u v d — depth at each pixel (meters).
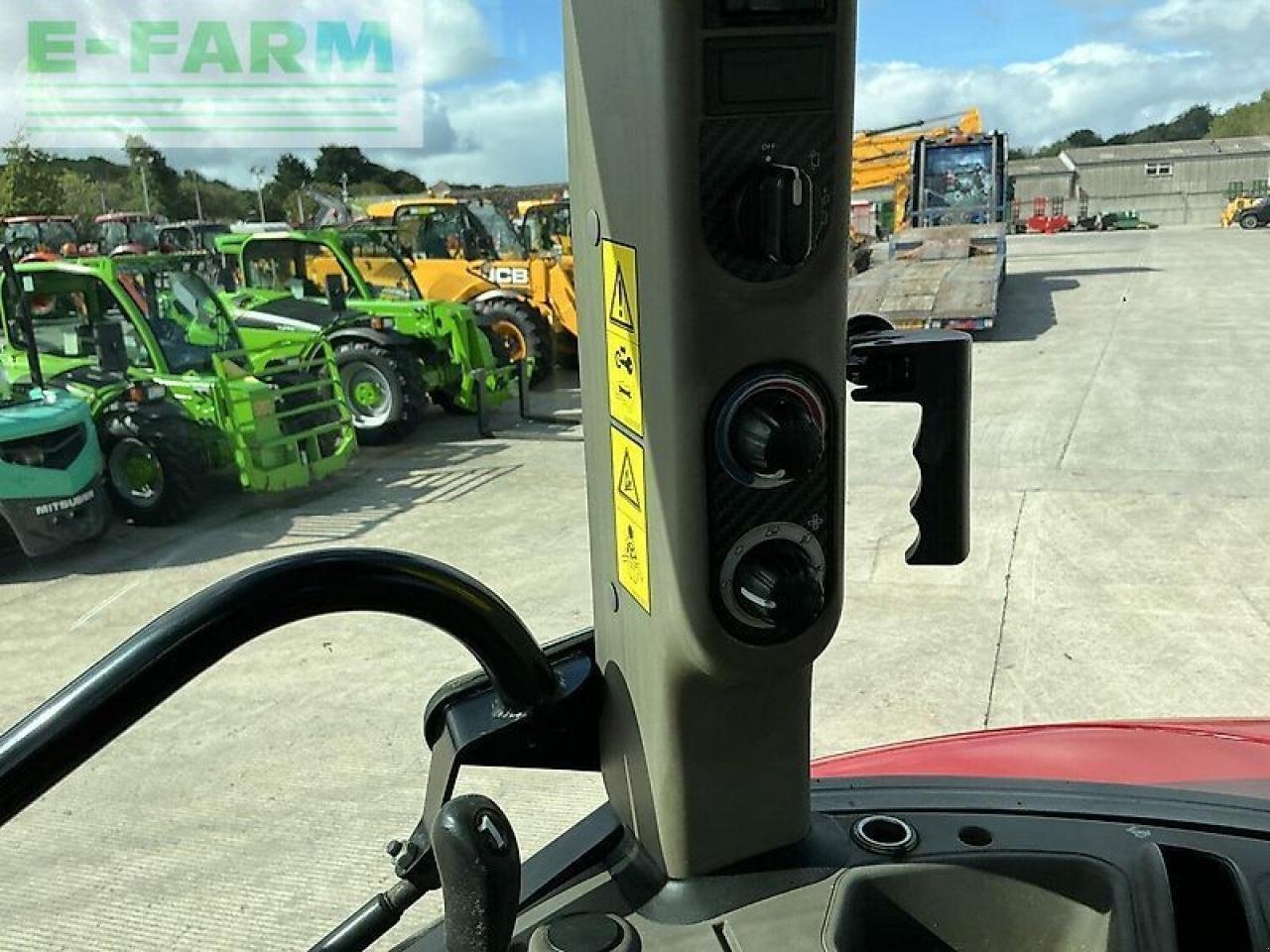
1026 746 1.49
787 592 0.87
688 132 0.78
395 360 9.29
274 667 4.45
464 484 7.75
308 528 6.83
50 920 2.89
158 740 3.87
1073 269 21.34
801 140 0.80
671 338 0.82
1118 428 8.25
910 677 4.29
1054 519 6.21
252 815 3.36
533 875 1.03
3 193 18.27
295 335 9.16
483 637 0.95
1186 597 5.05
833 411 0.88
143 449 6.94
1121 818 1.10
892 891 1.01
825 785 1.18
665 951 0.93
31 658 4.81
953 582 5.29
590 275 0.95
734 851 1.01
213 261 8.79
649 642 0.95
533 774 3.52
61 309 7.56
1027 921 1.01
